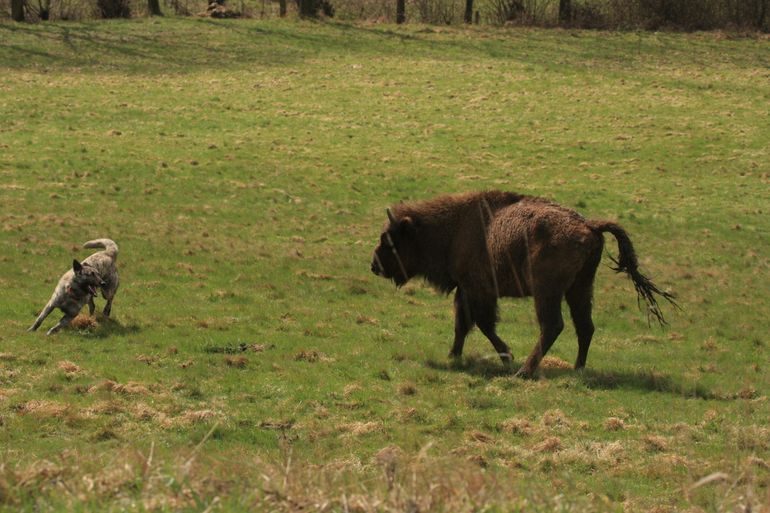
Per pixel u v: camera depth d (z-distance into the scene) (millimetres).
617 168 57344
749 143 62188
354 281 35594
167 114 63781
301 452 17797
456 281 25953
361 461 17531
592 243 23859
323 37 90562
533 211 24250
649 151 60531
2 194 44438
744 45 91938
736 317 33938
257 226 43219
